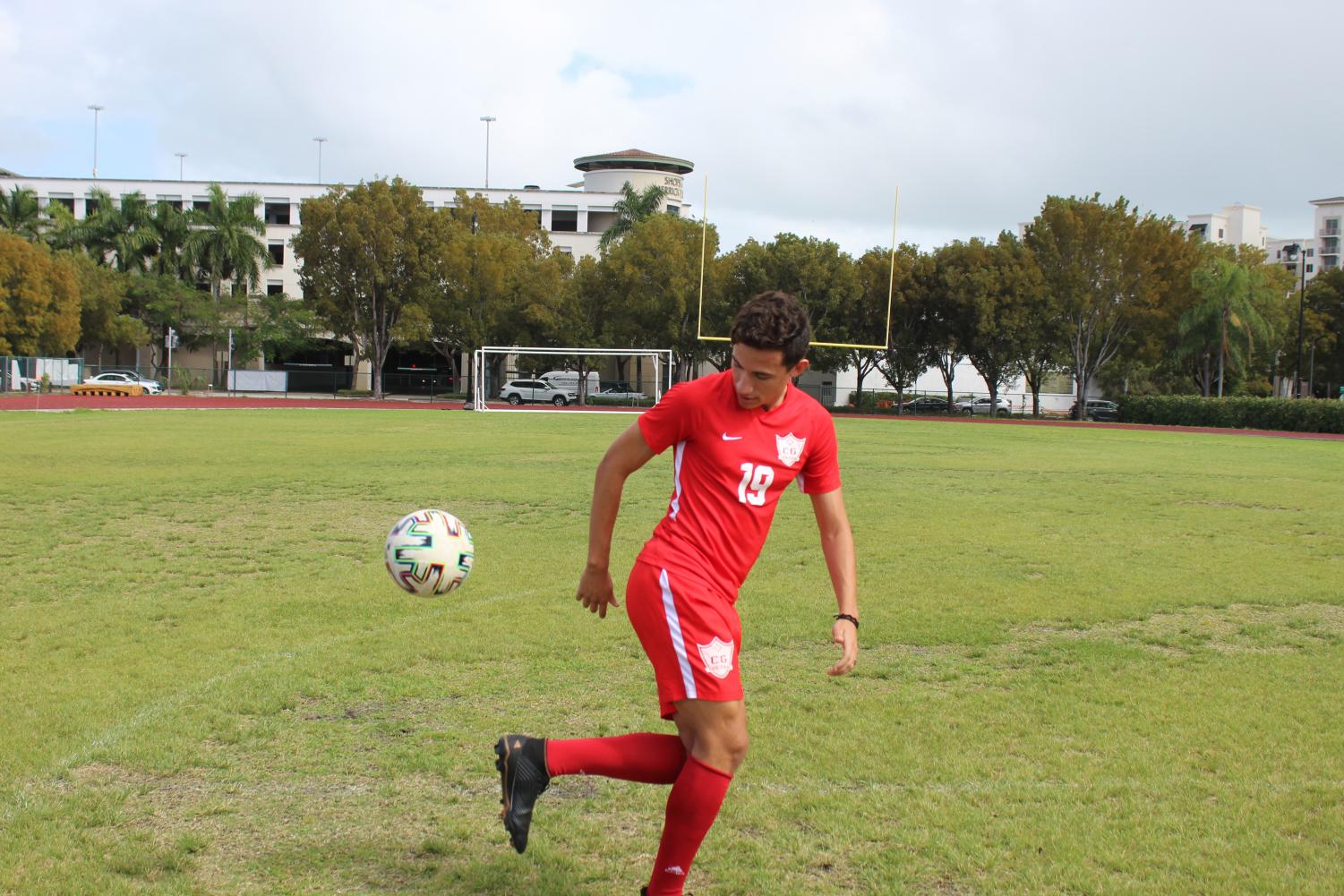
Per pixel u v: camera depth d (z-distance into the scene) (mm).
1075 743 4789
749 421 3121
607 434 26688
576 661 6016
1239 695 5562
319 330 66812
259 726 4840
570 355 60719
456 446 21859
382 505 12547
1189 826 3879
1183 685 5762
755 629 6883
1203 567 9430
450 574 4117
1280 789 4250
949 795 4152
